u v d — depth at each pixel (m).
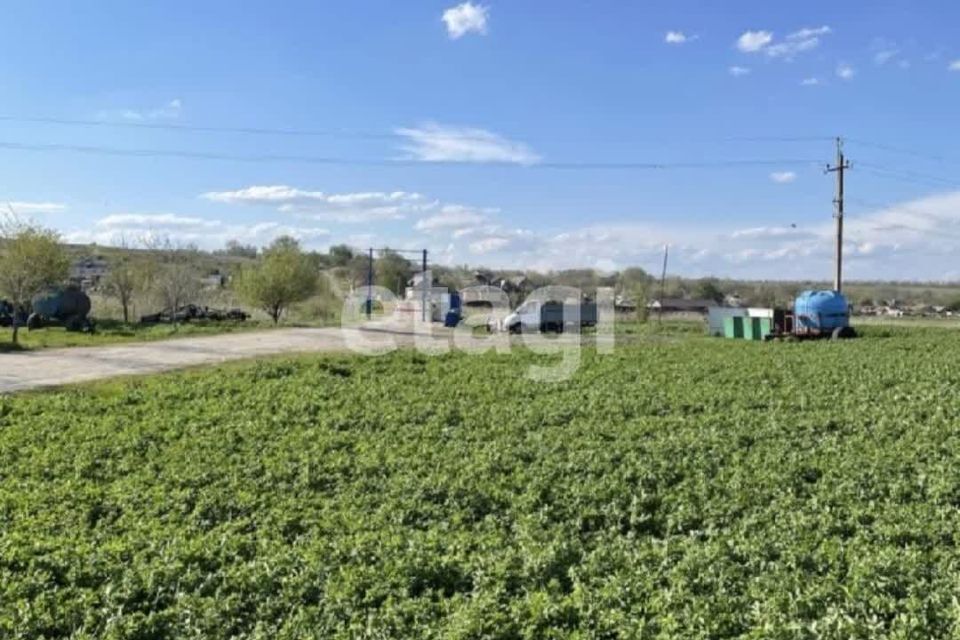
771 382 20.27
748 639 5.78
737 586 6.83
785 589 6.64
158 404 16.69
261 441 13.29
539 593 6.65
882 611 6.25
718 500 9.62
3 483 10.61
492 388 19.31
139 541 8.20
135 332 37.59
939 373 21.55
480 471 11.13
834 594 6.54
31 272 36.53
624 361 25.97
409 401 17.31
